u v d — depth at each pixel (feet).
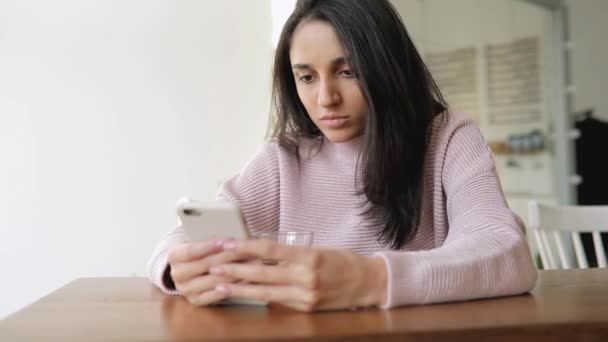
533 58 12.37
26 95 9.52
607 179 12.87
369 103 3.54
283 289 2.68
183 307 2.93
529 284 3.01
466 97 11.41
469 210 3.42
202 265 2.82
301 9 3.65
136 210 9.69
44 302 3.13
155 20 9.69
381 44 3.52
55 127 9.55
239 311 2.77
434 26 10.93
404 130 3.68
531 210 5.64
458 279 2.77
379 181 3.72
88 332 2.47
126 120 9.65
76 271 9.59
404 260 2.75
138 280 3.79
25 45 9.50
